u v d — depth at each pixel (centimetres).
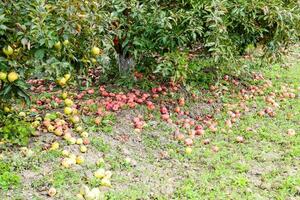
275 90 632
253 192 376
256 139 482
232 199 362
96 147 429
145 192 366
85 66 407
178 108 534
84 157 408
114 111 513
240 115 542
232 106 559
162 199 358
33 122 459
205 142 467
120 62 598
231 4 530
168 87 595
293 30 579
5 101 422
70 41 378
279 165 423
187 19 502
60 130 441
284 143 470
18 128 417
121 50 583
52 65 351
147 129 484
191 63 553
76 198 341
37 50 346
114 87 586
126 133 470
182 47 543
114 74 617
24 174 367
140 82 591
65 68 382
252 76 684
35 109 507
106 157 414
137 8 513
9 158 384
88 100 534
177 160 430
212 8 515
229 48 535
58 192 345
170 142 464
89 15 373
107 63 582
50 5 354
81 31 384
